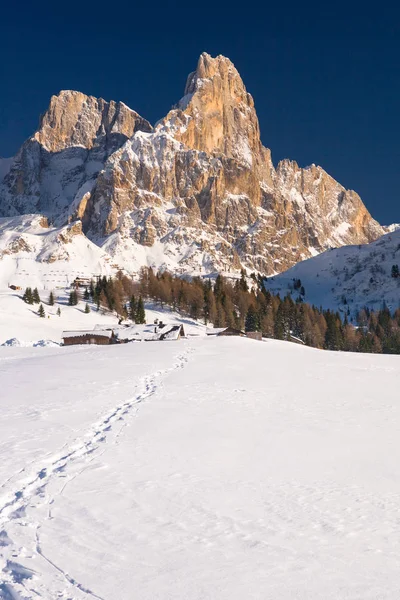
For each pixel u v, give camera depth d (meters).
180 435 23.19
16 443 20.77
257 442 22.53
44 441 21.14
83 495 15.27
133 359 57.00
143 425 24.95
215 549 12.09
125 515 13.91
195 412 28.64
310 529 13.52
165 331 108.94
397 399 35.31
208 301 196.12
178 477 17.31
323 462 19.95
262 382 41.56
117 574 10.73
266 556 11.82
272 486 16.92
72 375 43.72
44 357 63.53
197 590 10.20
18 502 14.51
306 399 34.41
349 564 11.54
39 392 34.66
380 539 12.98
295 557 11.81
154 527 13.22
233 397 34.06
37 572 10.62
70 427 23.94
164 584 10.40
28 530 12.66
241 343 79.50
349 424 26.89
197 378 42.84
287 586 10.46
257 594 10.12
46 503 14.52
